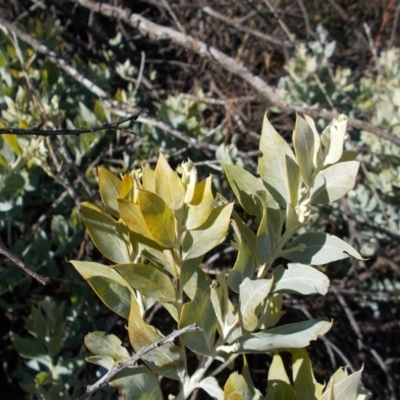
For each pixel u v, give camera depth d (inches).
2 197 24.5
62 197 28.9
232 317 12.7
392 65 43.1
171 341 11.5
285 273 12.6
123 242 12.5
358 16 65.1
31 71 32.2
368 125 27.2
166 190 11.1
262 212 13.1
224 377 31.3
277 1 55.4
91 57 43.8
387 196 35.9
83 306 27.3
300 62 40.3
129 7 49.4
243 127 33.3
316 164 13.2
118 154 34.5
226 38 50.9
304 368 13.2
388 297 35.3
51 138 27.9
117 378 11.4
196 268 11.9
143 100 39.7
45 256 26.6
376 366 36.6
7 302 29.3
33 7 41.9
